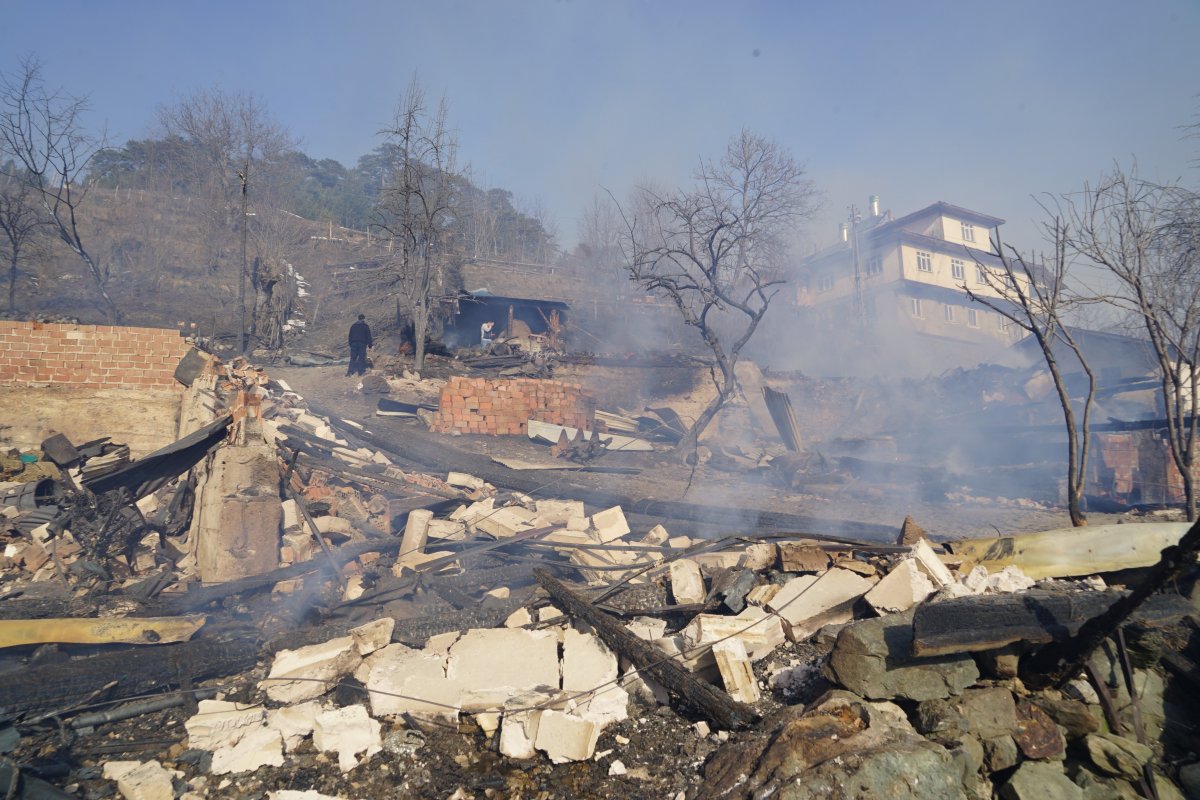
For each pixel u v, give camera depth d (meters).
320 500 8.47
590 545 7.54
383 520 8.59
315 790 4.18
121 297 28.80
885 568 6.02
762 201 20.19
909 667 4.45
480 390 15.24
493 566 7.50
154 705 4.86
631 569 7.08
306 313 30.86
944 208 40.81
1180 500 12.24
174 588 7.01
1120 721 4.61
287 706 4.94
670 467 14.67
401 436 12.34
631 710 5.07
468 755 4.62
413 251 23.81
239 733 4.55
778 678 5.20
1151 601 4.73
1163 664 4.98
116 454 10.17
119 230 34.38
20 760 4.21
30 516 8.03
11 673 4.68
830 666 4.64
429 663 5.25
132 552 7.72
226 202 36.66
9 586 6.99
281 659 5.19
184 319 27.25
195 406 10.06
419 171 23.03
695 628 5.55
